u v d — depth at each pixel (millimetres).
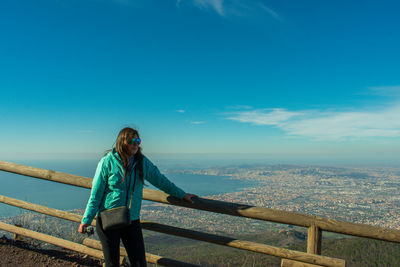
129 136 1627
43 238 2650
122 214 1571
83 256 2723
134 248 1685
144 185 1797
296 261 1788
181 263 2104
